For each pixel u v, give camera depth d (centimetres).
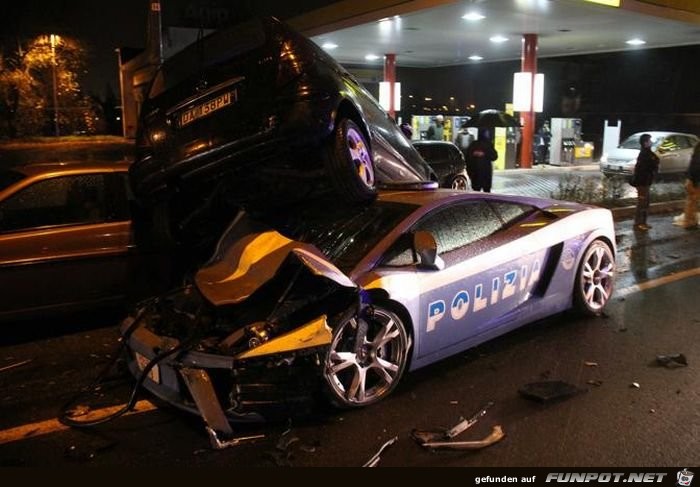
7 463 367
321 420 411
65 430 407
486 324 501
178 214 582
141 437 396
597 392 450
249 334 380
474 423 404
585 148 2505
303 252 405
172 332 422
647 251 957
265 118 495
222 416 374
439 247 479
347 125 529
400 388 458
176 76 553
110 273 576
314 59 525
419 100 3822
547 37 2122
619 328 584
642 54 3688
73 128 3653
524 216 558
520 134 2203
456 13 1652
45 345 567
